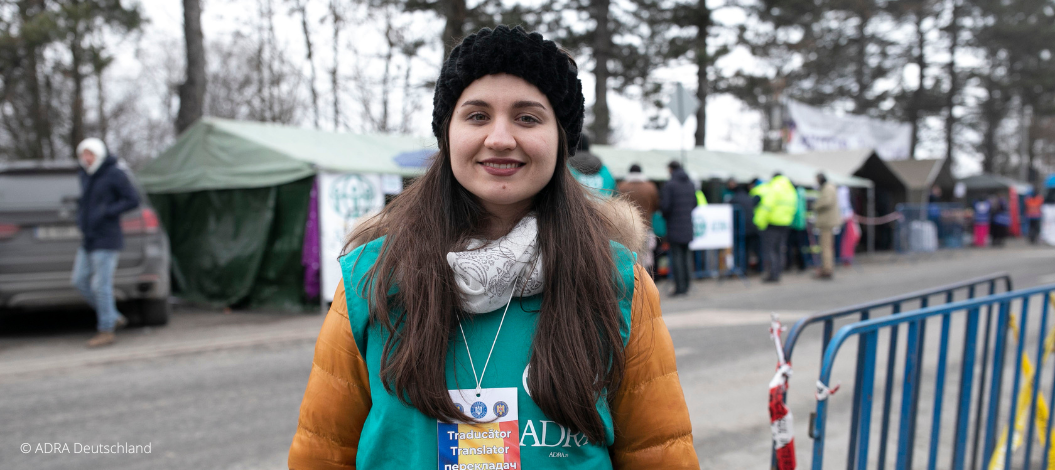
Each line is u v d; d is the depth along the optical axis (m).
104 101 21.19
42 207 6.32
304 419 1.16
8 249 6.20
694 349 5.96
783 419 2.02
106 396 4.57
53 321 7.59
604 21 16.67
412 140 9.77
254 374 5.14
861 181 15.41
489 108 1.13
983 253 17.34
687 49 17.00
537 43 1.13
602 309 1.10
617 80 18.08
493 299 1.07
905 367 2.40
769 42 17.95
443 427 1.07
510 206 1.20
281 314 8.02
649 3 16.86
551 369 1.05
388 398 1.09
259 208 8.23
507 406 1.07
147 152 24.56
